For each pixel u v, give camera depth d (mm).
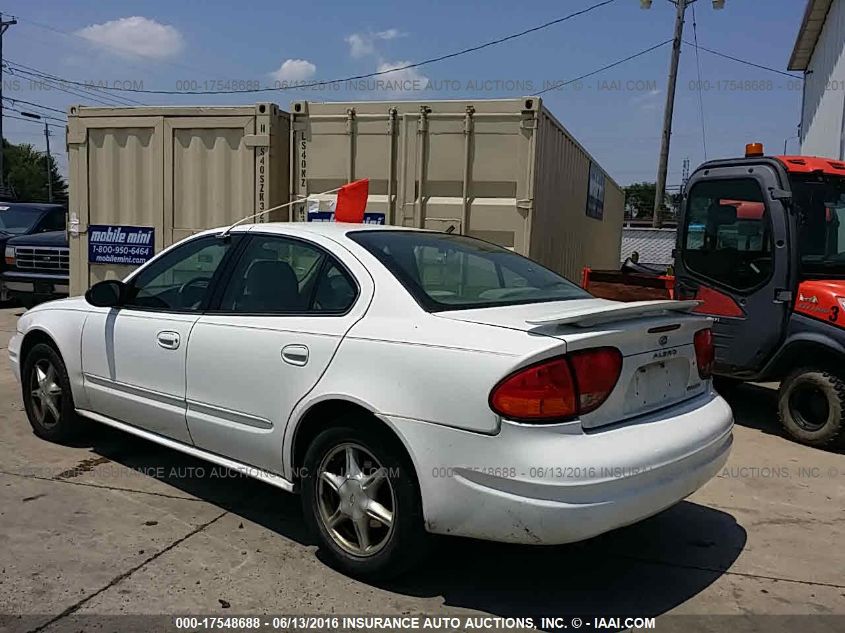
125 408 4625
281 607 3229
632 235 27141
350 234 3963
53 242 11820
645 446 3098
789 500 4734
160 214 8430
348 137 7488
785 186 6098
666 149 26078
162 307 4465
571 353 2992
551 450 2900
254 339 3807
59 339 5086
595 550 3926
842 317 5672
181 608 3193
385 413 3217
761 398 7691
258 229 4227
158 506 4316
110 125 8539
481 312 3383
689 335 3633
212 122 8055
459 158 7148
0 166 34000
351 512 3453
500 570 3660
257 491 4598
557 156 8312
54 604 3189
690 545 4020
